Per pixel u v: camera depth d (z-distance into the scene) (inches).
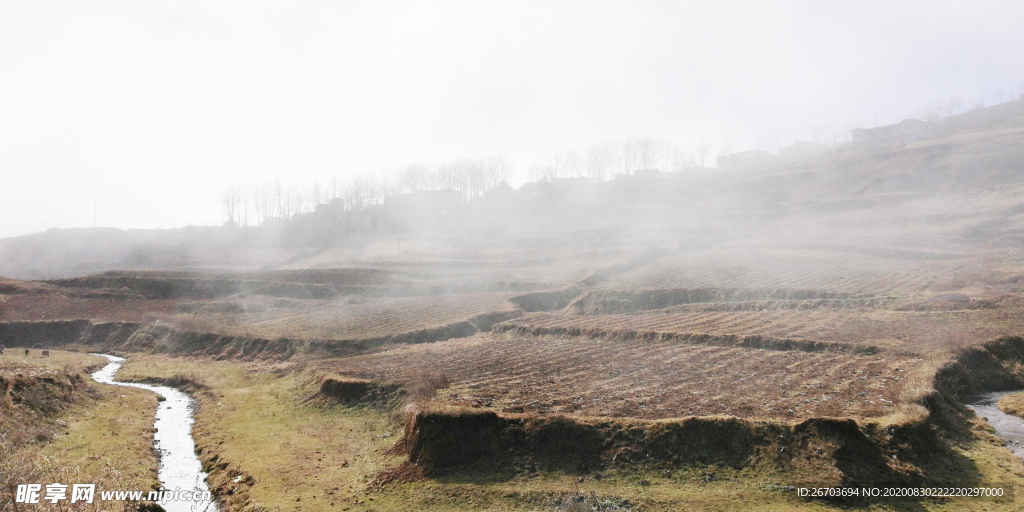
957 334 1774.1
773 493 960.9
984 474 1014.4
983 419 1288.1
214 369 2299.5
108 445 1344.7
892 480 970.1
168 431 1567.4
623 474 1048.8
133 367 2381.9
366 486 1098.1
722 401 1311.5
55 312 3299.7
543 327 2458.2
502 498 1002.1
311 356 2348.7
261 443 1385.3
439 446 1145.4
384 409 1565.0
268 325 2962.6
